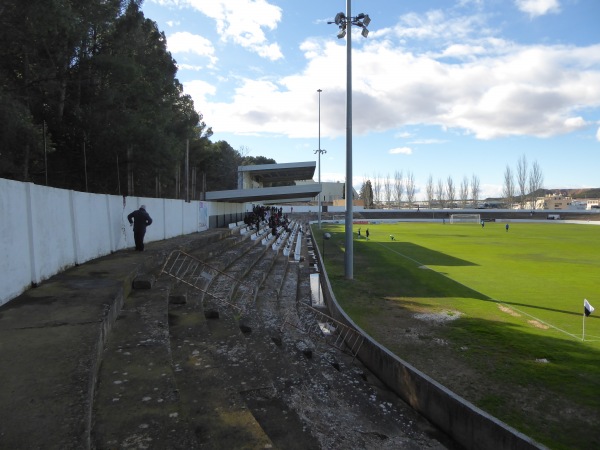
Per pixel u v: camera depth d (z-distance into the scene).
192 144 37.66
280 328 9.38
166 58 27.11
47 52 16.39
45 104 17.41
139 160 20.77
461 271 18.52
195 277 11.46
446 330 9.48
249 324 8.60
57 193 8.81
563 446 4.79
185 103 35.59
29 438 2.96
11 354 4.43
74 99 18.84
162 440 3.34
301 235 42.38
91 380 3.91
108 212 12.37
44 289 7.33
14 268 6.74
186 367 5.32
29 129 11.81
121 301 7.34
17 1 11.03
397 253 25.77
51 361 4.26
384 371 7.39
